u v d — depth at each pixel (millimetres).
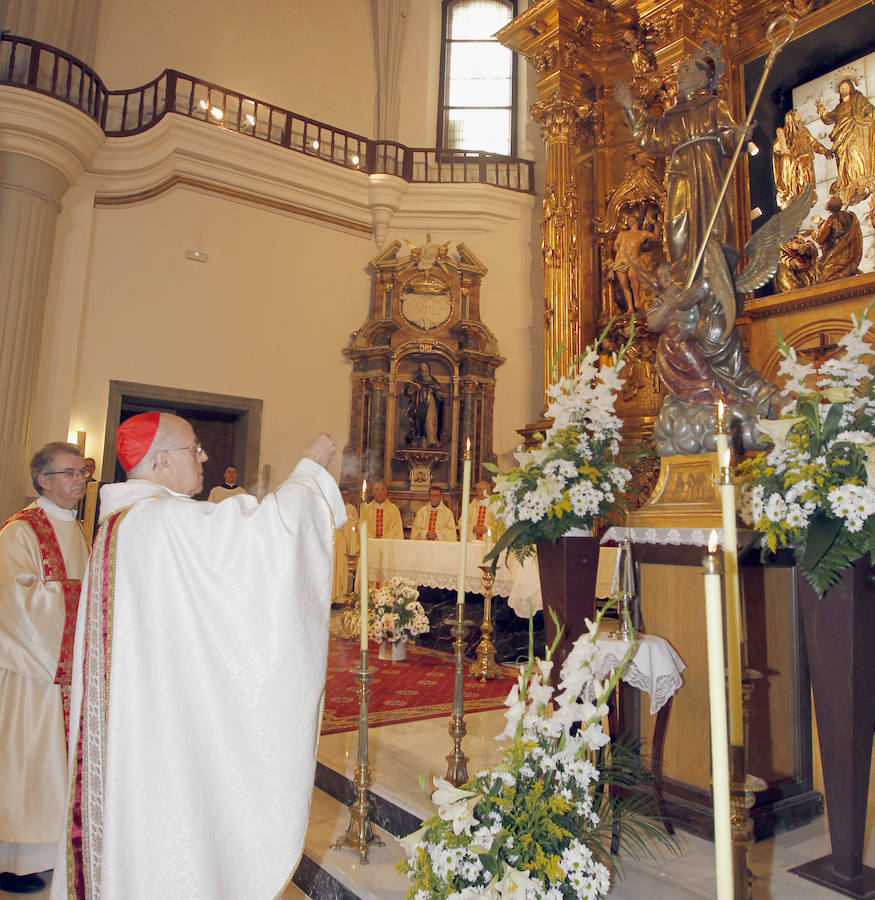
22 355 8375
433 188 11930
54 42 9484
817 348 6551
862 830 2365
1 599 2859
